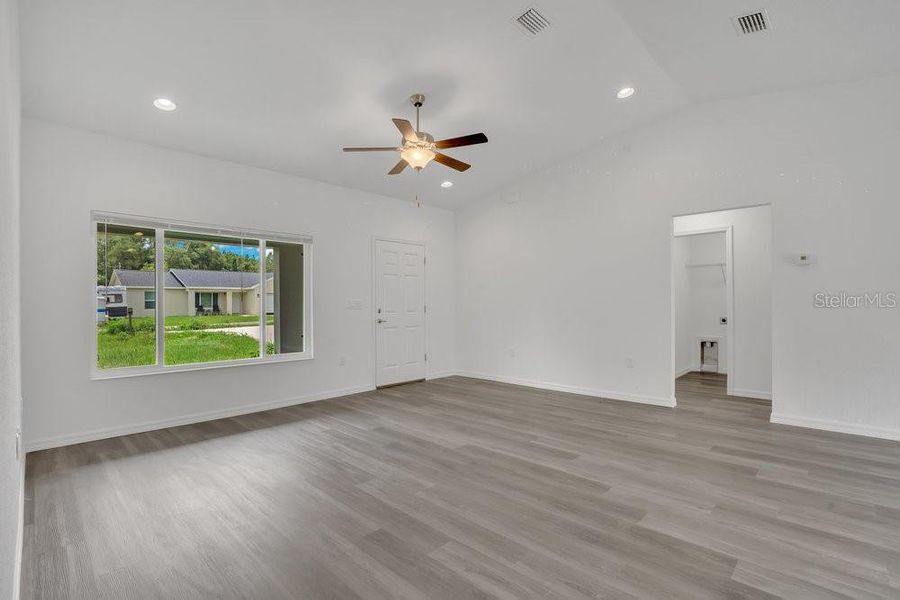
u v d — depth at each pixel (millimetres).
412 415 4586
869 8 2906
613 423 4227
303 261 5293
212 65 3137
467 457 3354
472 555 2082
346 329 5625
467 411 4734
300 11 2730
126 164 3982
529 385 6074
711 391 5617
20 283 3191
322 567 1999
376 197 6004
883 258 3688
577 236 5520
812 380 3998
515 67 3557
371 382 5895
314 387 5277
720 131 4414
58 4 2475
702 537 2213
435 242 6785
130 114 3617
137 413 4012
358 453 3455
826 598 1759
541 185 5879
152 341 4172
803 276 4023
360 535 2266
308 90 3555
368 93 3688
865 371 3762
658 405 4887
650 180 4879
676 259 6469
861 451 3389
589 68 3678
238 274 4754
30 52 2807
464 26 3029
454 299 7051
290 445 3654
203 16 2689
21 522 2287
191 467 3184
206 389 4422
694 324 7023
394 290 6215
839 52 3416
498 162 5477
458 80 3645
